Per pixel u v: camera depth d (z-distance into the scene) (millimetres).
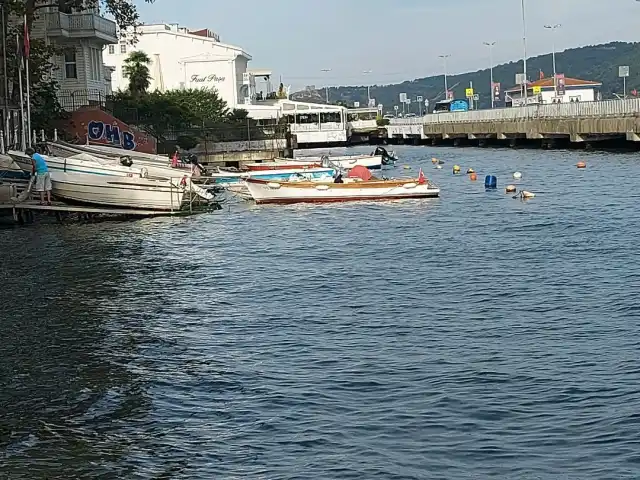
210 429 13312
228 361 16938
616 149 83312
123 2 59250
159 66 117875
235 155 74938
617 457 11844
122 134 61500
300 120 120688
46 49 57031
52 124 58844
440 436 12766
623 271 24781
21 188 40875
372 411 13852
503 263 26984
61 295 23859
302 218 41438
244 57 125312
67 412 14203
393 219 39812
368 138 138125
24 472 11875
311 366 16406
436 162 78000
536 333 18375
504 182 56281
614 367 15695
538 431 12828
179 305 22328
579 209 40406
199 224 39844
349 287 24156
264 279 25766
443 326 19297
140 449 12625
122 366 16781
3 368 16797
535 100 145125
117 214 41719
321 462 11984
